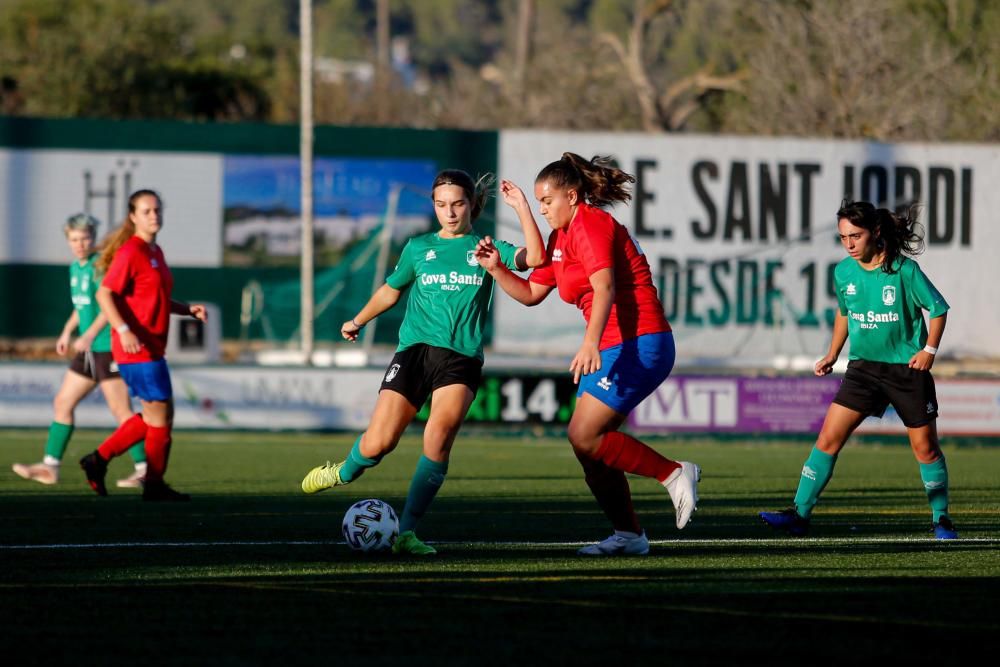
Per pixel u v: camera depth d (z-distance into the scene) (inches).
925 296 1102.4
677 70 5359.3
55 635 665.6
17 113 5506.9
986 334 3334.2
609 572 872.3
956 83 4244.6
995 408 2442.2
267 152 3353.8
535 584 820.0
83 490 1519.4
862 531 1151.6
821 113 4259.4
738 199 3324.3
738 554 974.4
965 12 4392.2
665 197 3319.4
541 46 5698.8
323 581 830.5
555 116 5083.7
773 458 2116.1
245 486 1579.7
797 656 623.2
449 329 956.0
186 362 2460.6
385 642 649.6
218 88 5826.8
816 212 3331.7
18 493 1477.6
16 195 3270.2
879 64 4261.8
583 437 926.4
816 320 3339.1
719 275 3326.8
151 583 821.2
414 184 3366.1
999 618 713.6
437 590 798.5
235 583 823.1
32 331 3292.3
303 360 2844.5
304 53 3257.9
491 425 2415.1
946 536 1097.4
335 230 3368.6
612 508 957.8
